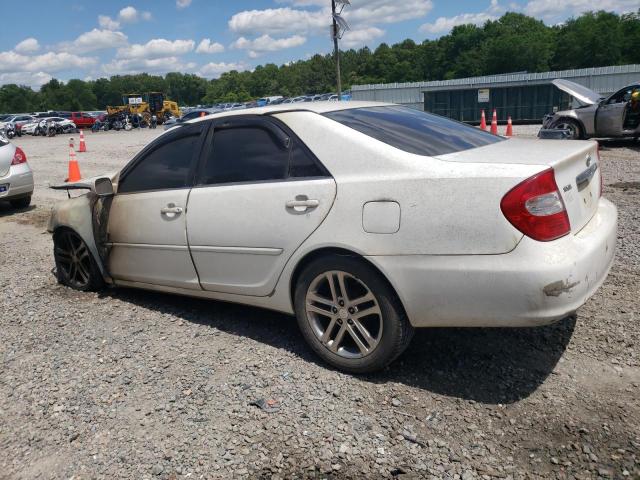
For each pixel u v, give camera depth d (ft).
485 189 9.05
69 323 14.39
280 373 11.04
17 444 9.43
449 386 10.23
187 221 12.88
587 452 8.25
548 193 8.96
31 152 71.51
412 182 9.63
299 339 12.58
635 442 8.40
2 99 483.92
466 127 12.78
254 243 11.65
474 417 9.27
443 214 9.31
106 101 586.45
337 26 41.50
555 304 8.84
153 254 13.98
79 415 10.11
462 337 12.07
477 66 367.04
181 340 12.90
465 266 9.18
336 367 11.02
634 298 13.38
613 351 11.03
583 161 10.53
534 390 9.91
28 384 11.34
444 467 8.15
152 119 152.76
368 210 9.99
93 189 14.51
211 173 12.67
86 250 16.05
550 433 8.74
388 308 10.09
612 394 9.64
